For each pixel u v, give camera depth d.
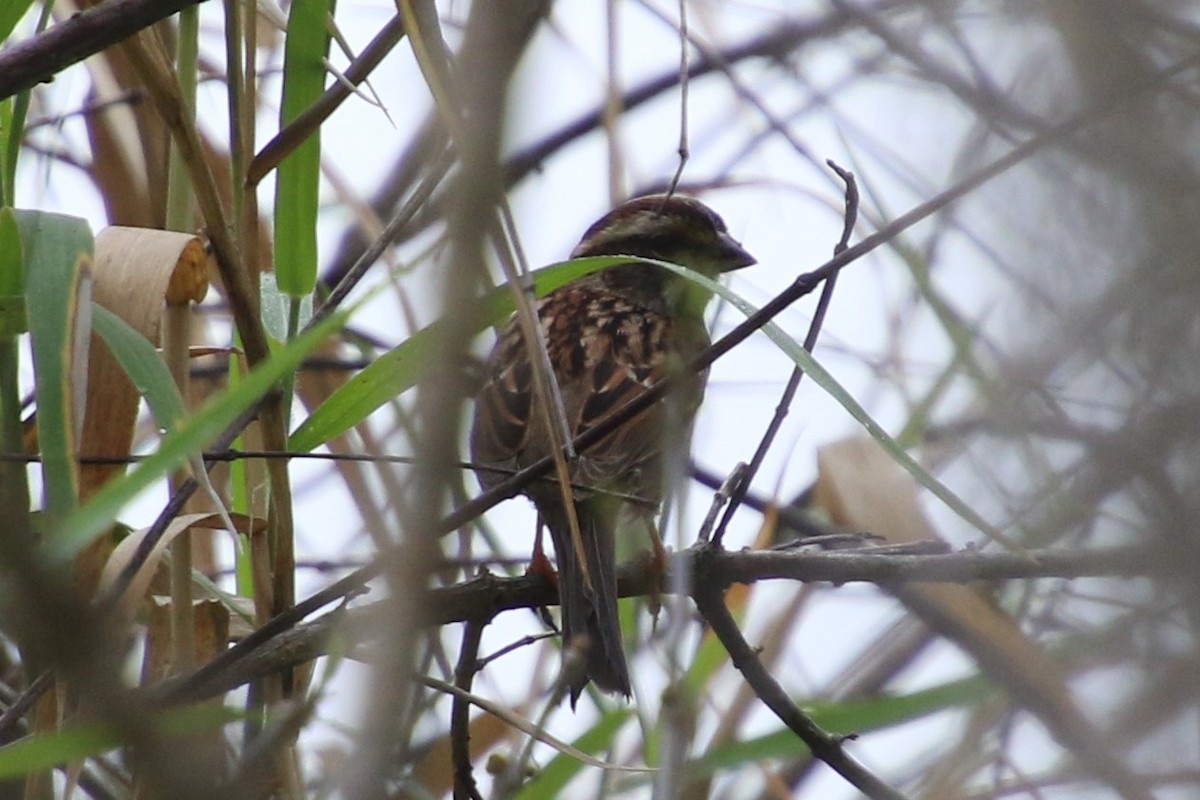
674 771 5.02
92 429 7.20
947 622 7.43
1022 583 8.72
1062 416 6.75
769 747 6.97
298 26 7.38
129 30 6.73
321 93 7.59
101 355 7.23
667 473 5.56
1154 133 6.20
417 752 9.07
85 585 7.08
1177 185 6.16
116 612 6.74
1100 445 6.24
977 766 7.55
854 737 7.46
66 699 6.50
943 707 6.93
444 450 3.95
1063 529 7.46
